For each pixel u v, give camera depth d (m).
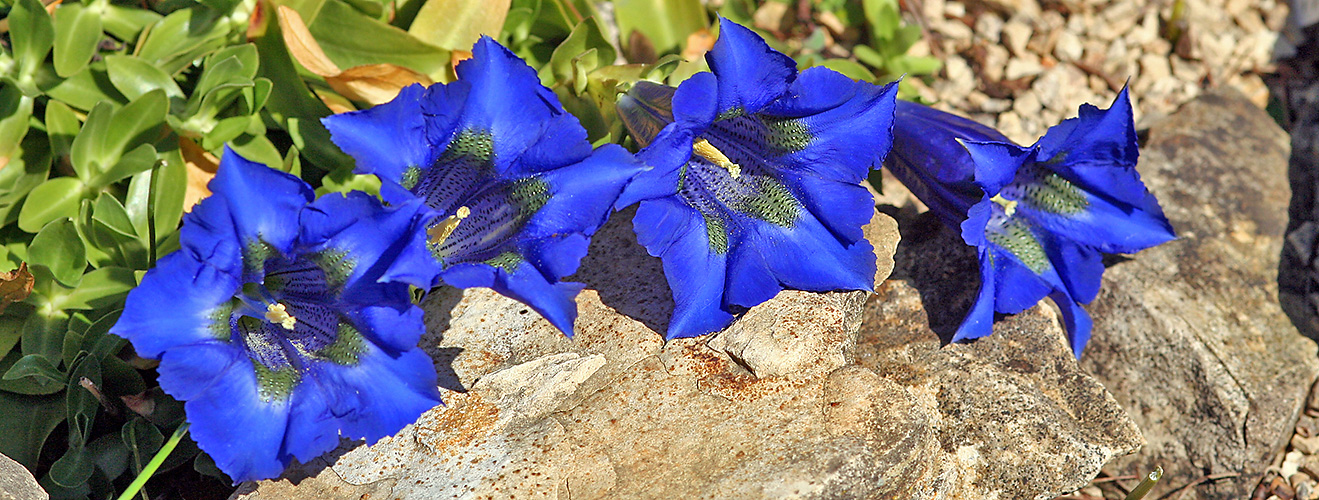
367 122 0.41
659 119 0.44
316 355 0.41
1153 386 0.49
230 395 0.40
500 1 0.47
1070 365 0.47
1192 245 0.51
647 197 0.42
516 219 0.42
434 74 0.47
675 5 0.51
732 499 0.42
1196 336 0.49
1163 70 0.57
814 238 0.44
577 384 0.44
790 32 0.57
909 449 0.43
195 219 0.39
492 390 0.44
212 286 0.40
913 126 0.46
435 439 0.43
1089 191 0.46
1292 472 0.50
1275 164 0.53
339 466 0.43
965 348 0.47
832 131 0.43
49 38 0.45
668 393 0.44
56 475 0.43
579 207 0.41
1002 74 0.57
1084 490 0.50
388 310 0.40
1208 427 0.49
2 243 0.46
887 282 0.48
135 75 0.46
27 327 0.45
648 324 0.45
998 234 0.46
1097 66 0.57
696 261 0.43
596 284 0.46
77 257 0.44
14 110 0.45
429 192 0.42
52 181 0.45
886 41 0.55
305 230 0.40
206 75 0.45
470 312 0.45
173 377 0.39
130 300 0.39
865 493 0.42
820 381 0.44
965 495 0.45
